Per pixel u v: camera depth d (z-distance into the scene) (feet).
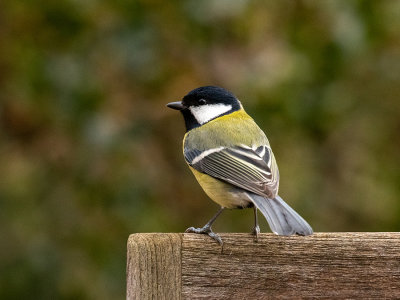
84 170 36.55
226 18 36.09
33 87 35.68
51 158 36.99
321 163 39.96
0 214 37.09
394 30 38.17
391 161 41.63
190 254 20.07
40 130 37.06
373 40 37.86
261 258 20.52
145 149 37.22
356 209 40.29
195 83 36.81
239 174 25.64
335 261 20.68
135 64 35.70
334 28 36.70
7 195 37.14
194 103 29.81
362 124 40.88
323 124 38.32
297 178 38.22
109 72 36.35
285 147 38.45
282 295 20.49
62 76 35.50
